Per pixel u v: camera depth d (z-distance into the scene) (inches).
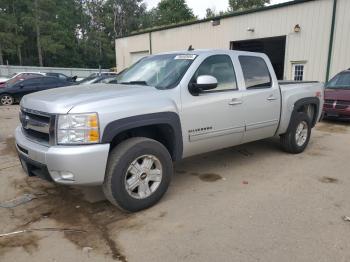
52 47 2169.0
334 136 313.4
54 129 129.4
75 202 158.2
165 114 149.4
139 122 140.7
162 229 132.4
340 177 192.4
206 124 170.6
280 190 172.1
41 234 129.2
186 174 197.6
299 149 241.3
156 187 151.5
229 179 188.7
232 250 117.4
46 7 2208.4
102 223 137.9
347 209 149.8
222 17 704.4
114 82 185.5
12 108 565.6
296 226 134.0
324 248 118.4
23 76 718.5
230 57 189.9
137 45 987.3
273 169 206.5
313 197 163.0
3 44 2094.0
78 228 133.9
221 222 137.6
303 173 199.0
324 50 540.1
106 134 131.7
